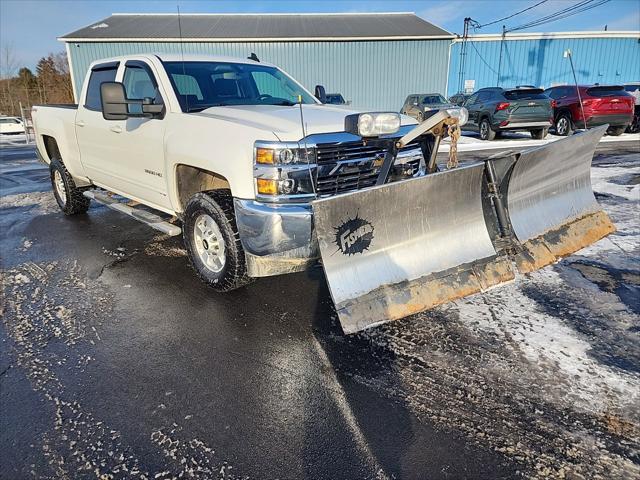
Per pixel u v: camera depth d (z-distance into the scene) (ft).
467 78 83.87
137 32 74.79
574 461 6.47
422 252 9.61
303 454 6.68
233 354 9.32
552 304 11.10
